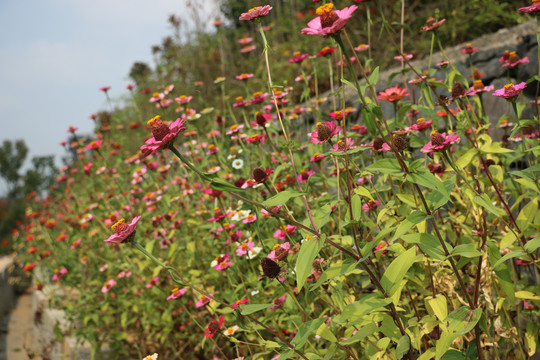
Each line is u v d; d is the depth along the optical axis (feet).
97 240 15.52
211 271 11.40
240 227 11.00
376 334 6.91
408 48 18.93
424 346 7.05
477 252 5.18
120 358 13.55
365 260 5.59
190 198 13.98
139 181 15.52
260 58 24.79
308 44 20.86
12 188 69.36
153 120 5.16
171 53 30.50
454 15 17.81
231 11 29.25
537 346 7.26
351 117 15.74
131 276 14.37
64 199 22.85
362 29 20.56
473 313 5.30
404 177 5.56
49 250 20.81
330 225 9.59
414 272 6.98
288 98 13.64
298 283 5.10
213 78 26.78
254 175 7.05
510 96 6.84
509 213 6.92
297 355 6.67
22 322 25.26
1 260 33.42
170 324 11.77
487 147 6.92
